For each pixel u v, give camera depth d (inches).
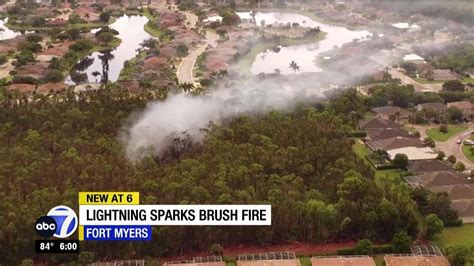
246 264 7603.4
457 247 7741.1
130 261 7716.5
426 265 7662.4
